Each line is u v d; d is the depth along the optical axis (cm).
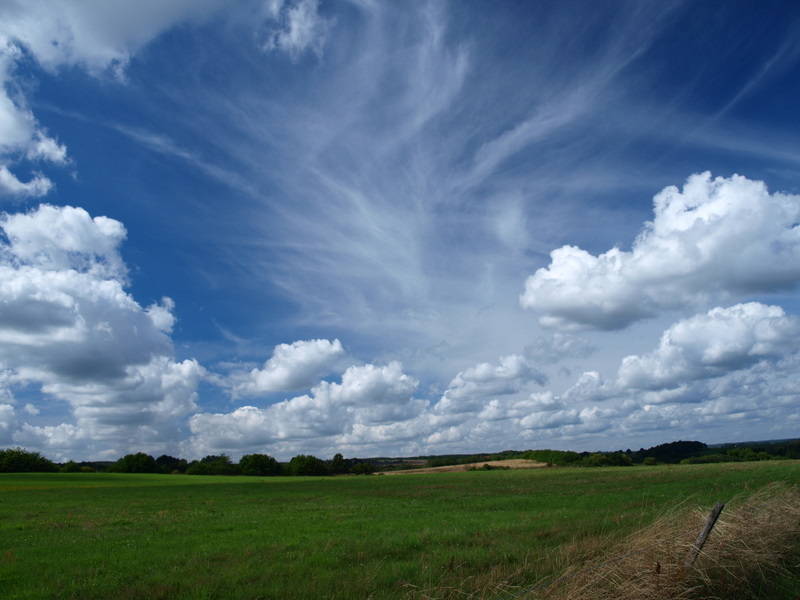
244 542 1945
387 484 7456
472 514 2873
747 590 961
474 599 1015
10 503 4662
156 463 16025
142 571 1434
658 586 866
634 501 3147
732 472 5806
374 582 1195
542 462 14300
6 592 1254
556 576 1079
